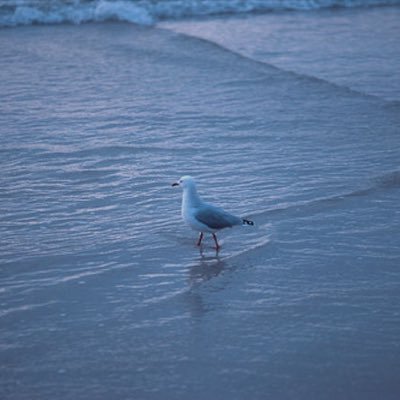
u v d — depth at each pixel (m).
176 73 26.61
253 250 13.60
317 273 12.78
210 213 13.38
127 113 22.09
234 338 10.73
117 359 10.19
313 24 35.59
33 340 10.62
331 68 27.28
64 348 10.43
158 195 16.28
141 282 12.41
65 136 19.98
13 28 34.78
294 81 25.66
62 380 9.71
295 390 9.53
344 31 33.81
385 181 16.97
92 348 10.45
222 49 30.12
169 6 38.19
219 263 13.14
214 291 12.15
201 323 11.14
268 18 37.38
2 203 15.63
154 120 21.52
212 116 21.95
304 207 15.48
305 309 11.56
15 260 13.05
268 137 20.22
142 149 19.11
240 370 9.95
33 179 17.02
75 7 36.81
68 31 34.03
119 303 11.72
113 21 36.25
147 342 10.62
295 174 17.48
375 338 10.74
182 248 13.73
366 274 12.72
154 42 31.44
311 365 10.07
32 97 23.48
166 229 14.56
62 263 13.00
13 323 11.04
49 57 28.70
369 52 29.61
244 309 11.57
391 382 9.71
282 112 22.45
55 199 15.93
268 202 15.80
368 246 13.77
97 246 13.71
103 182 16.95
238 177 17.27
